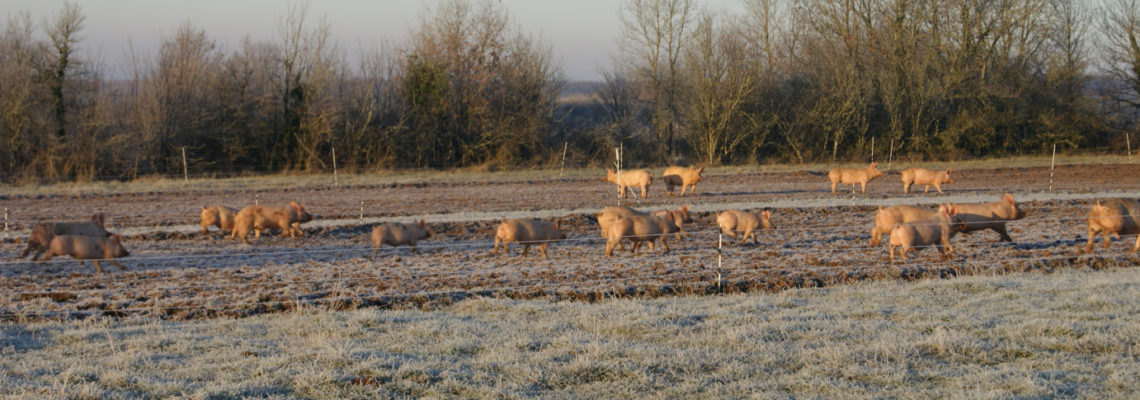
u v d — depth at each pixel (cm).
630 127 7119
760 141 6738
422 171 5978
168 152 5888
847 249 2392
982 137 6750
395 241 2381
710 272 1995
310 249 2572
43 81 5488
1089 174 5231
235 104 6112
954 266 2055
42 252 2170
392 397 1072
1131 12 6869
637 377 1141
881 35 7138
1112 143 6894
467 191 4488
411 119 6638
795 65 7344
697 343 1328
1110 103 7088
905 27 6931
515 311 1605
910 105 6775
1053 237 2589
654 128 7162
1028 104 6975
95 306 1653
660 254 2347
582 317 1522
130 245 2642
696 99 6681
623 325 1443
